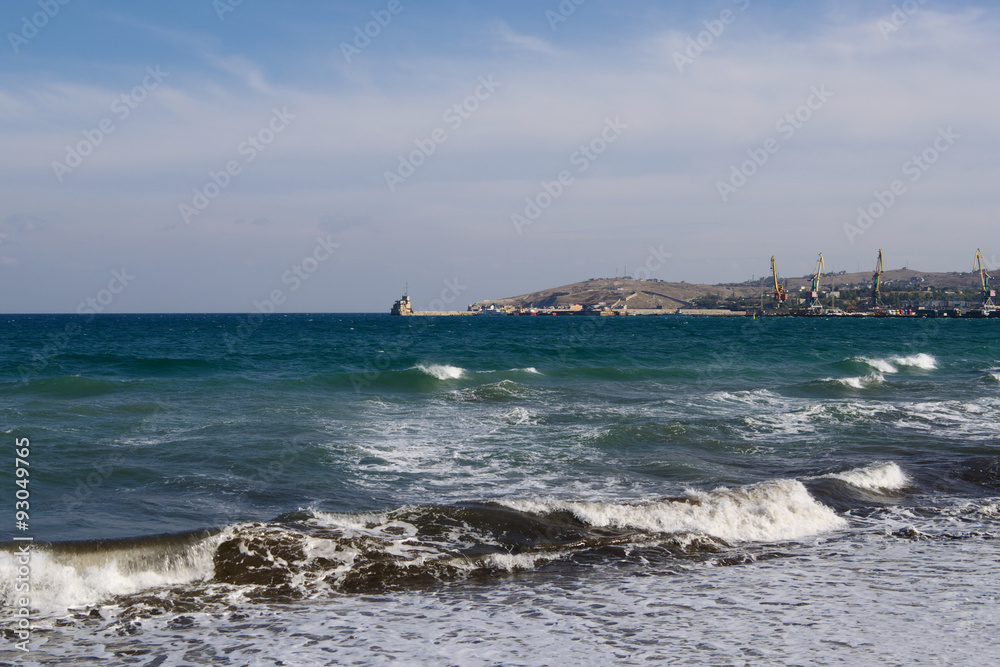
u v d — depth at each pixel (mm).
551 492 11664
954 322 140375
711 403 22344
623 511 10406
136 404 20203
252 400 21766
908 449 15664
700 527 10258
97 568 7785
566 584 8156
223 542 8539
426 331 90938
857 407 20750
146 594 7605
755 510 10828
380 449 14664
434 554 8781
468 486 11992
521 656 6184
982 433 17609
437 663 6051
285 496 11070
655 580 8312
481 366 36625
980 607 7410
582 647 6375
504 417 18984
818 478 12602
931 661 6035
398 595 7781
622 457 14273
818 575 8523
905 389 26984
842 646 6363
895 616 7141
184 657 6199
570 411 20266
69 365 33469
